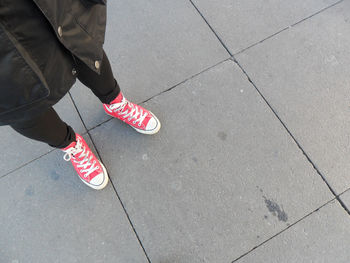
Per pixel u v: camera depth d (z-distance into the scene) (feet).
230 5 6.85
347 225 5.14
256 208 5.32
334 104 5.92
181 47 6.57
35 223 5.42
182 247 5.17
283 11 6.73
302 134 5.74
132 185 5.59
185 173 5.61
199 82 6.25
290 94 6.05
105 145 5.89
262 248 5.08
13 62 2.60
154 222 5.34
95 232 5.34
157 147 5.82
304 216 5.22
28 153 5.86
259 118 5.90
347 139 5.66
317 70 6.21
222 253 5.10
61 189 5.64
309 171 5.48
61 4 2.82
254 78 6.22
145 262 5.14
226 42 6.54
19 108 2.99
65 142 4.56
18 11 2.53
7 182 5.67
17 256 5.23
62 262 5.19
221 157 5.67
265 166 5.56
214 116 5.98
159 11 6.91
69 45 3.03
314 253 5.00
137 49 6.61
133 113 5.59
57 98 3.43
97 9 3.44
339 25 6.56
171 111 6.07
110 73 4.44
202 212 5.35
